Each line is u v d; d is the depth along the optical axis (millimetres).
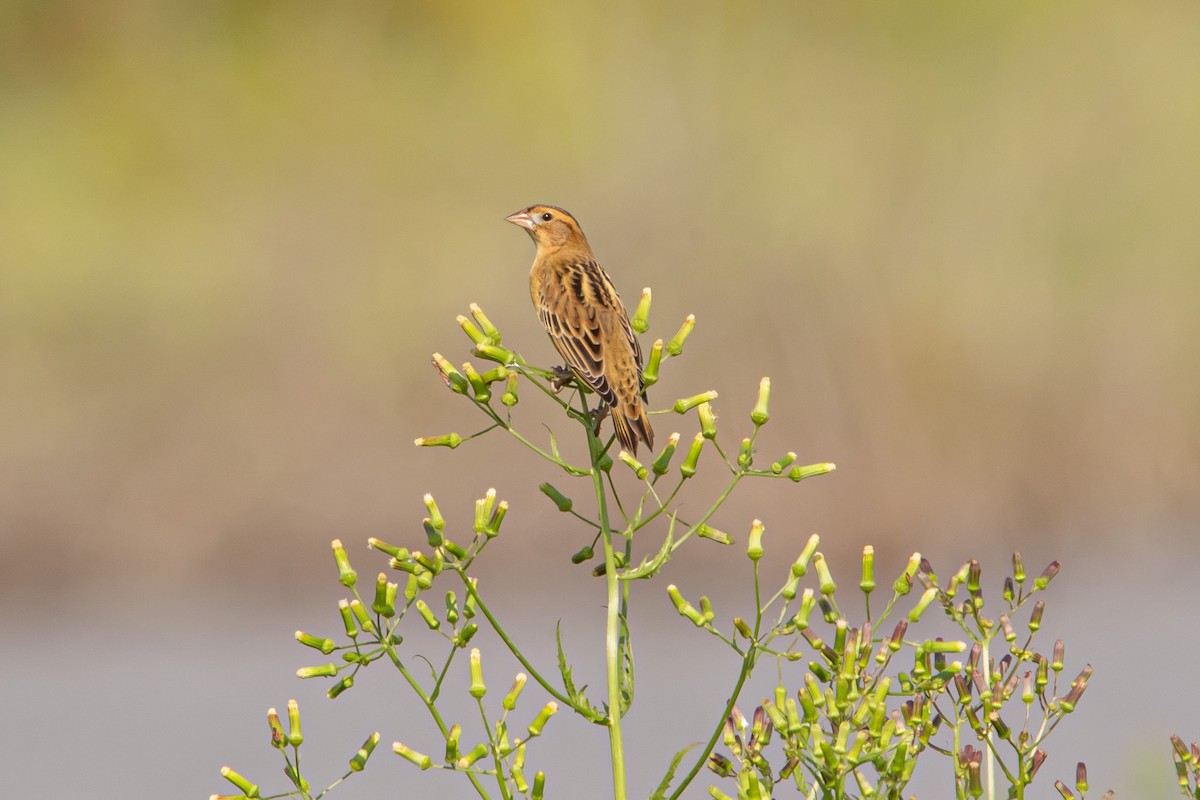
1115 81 19938
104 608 15336
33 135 22375
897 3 20969
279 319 17578
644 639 13266
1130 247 18078
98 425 16719
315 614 15055
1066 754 10336
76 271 19062
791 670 12273
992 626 5344
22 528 16016
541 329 17328
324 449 16453
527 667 4875
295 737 4891
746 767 4852
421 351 17094
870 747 4812
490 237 18594
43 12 23828
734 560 15633
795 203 18031
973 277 17531
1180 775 5309
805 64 20344
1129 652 12719
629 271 17312
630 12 21047
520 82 21047
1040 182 18609
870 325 16859
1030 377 16953
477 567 15719
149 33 23828
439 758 11508
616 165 18859
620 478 15891
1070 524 16375
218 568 15961
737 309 16844
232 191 20500
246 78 22703
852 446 16266
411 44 22781
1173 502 16609
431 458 16312
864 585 5008
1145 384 17109
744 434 16172
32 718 12406
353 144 20828
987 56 20266
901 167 18703
